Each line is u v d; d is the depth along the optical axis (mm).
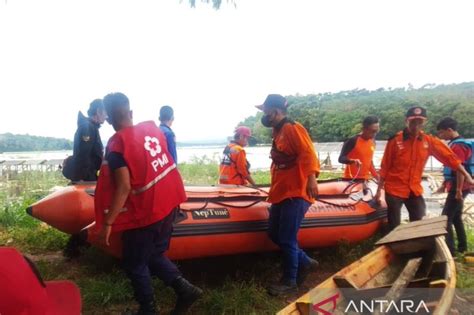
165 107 6668
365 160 6367
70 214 4996
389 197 5715
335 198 5840
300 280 4762
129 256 3654
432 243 4555
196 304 4328
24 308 2389
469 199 12773
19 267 2469
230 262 5570
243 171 7090
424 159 5660
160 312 4211
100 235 3482
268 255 5750
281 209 4555
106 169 3506
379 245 4605
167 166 3744
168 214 3688
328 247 5984
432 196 13406
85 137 5629
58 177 15453
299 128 4430
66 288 3025
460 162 5617
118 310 4227
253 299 4371
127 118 3600
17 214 7855
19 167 17859
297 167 4461
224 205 4941
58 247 6297
